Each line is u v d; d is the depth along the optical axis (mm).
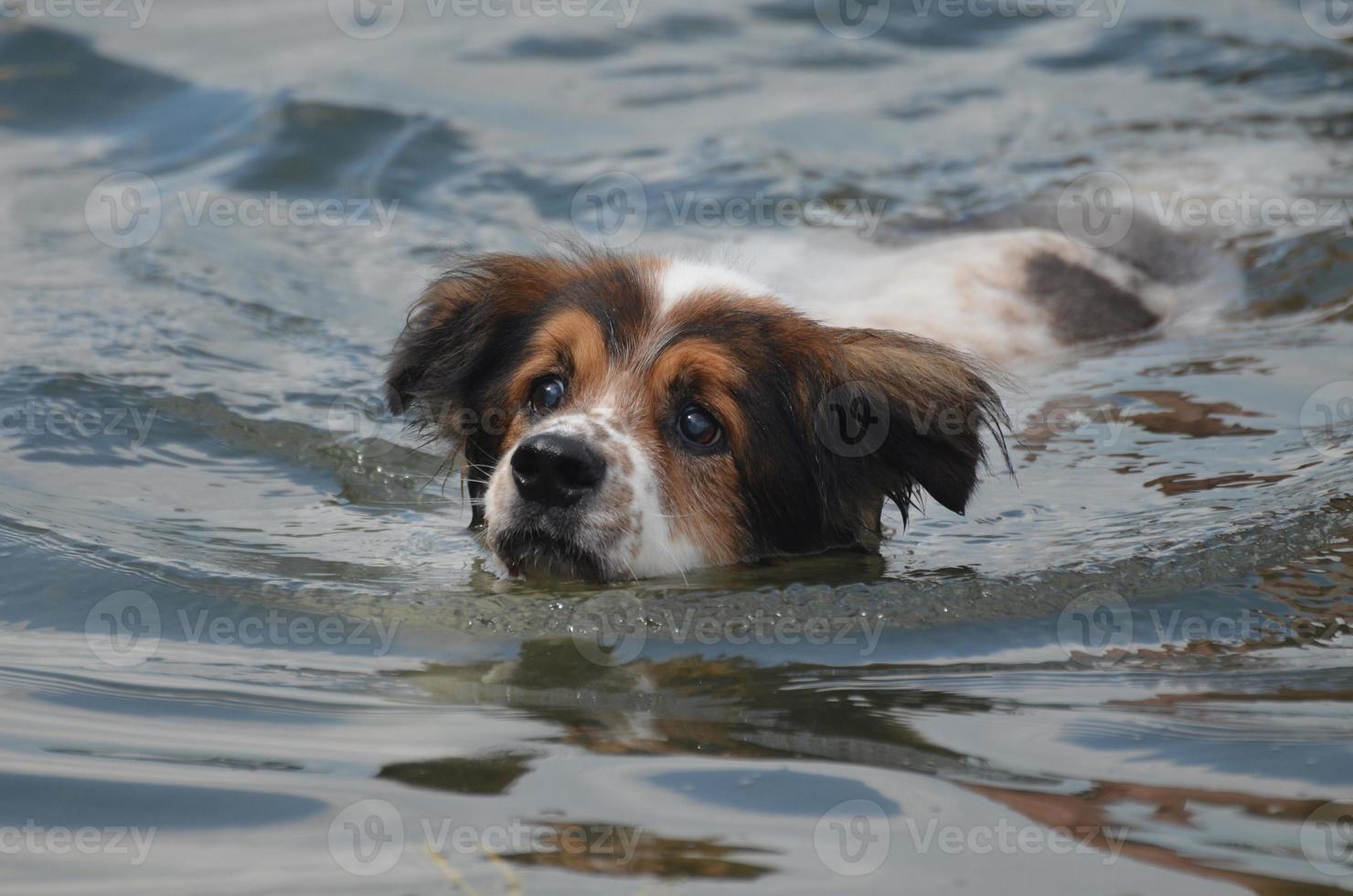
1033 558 9430
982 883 5461
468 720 7027
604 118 19172
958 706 7234
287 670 7695
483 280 11070
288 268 15266
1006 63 21062
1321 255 15516
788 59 21094
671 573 9469
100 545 9297
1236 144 18547
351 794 6184
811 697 7375
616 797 6156
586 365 9719
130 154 17922
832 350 10109
